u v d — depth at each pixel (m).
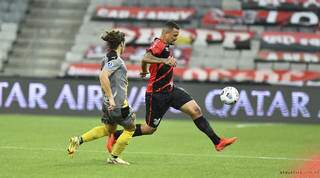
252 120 81.25
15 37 104.75
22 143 52.84
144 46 102.56
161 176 36.16
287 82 94.50
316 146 55.16
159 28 104.62
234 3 108.00
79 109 83.44
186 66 98.94
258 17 105.44
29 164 40.16
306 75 95.12
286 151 51.03
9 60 100.31
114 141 41.12
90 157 44.00
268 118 81.00
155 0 110.12
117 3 110.44
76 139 39.81
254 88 81.19
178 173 37.47
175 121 80.56
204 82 86.75
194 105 41.09
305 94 80.44
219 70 95.62
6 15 108.19
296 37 101.75
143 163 41.62
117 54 38.91
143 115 82.25
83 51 101.81
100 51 100.81
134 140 57.34
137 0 110.19
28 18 108.31
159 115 41.59
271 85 81.06
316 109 80.19
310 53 99.94
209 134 41.03
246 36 102.56
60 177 35.19
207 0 109.19
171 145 53.78
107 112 39.47
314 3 104.94
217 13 106.69
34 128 67.31
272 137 63.38
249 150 51.31
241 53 100.81
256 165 41.91
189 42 102.12
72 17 108.50
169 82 41.09
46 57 101.12
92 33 105.31
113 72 38.66
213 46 101.88
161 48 40.09
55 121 76.19
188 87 82.25
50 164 40.25
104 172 37.12
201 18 106.69
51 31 105.88
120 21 106.94
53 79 84.19
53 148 49.41
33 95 84.31
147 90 41.66
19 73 98.25
